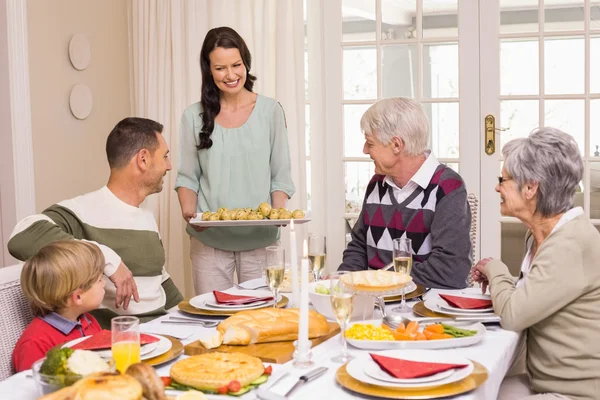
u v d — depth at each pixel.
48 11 4.05
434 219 2.44
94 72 4.45
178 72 4.64
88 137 4.41
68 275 1.81
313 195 4.68
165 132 4.70
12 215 3.88
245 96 3.29
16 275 2.00
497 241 4.42
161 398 1.06
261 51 4.53
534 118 4.35
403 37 4.52
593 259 1.84
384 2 4.53
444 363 1.47
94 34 4.45
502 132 4.40
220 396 1.34
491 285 1.99
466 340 1.70
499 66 4.36
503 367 1.67
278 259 1.97
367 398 1.37
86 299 1.87
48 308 1.84
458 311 1.99
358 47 4.59
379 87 4.55
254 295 2.24
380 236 2.56
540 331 1.92
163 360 1.54
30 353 1.79
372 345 1.67
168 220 4.68
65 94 4.20
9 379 1.48
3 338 1.89
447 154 4.51
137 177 2.46
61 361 1.20
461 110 4.43
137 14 4.73
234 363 1.42
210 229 3.26
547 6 4.29
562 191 1.90
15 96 3.83
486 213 4.43
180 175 3.36
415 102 2.46
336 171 4.65
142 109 4.74
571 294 1.82
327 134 4.65
